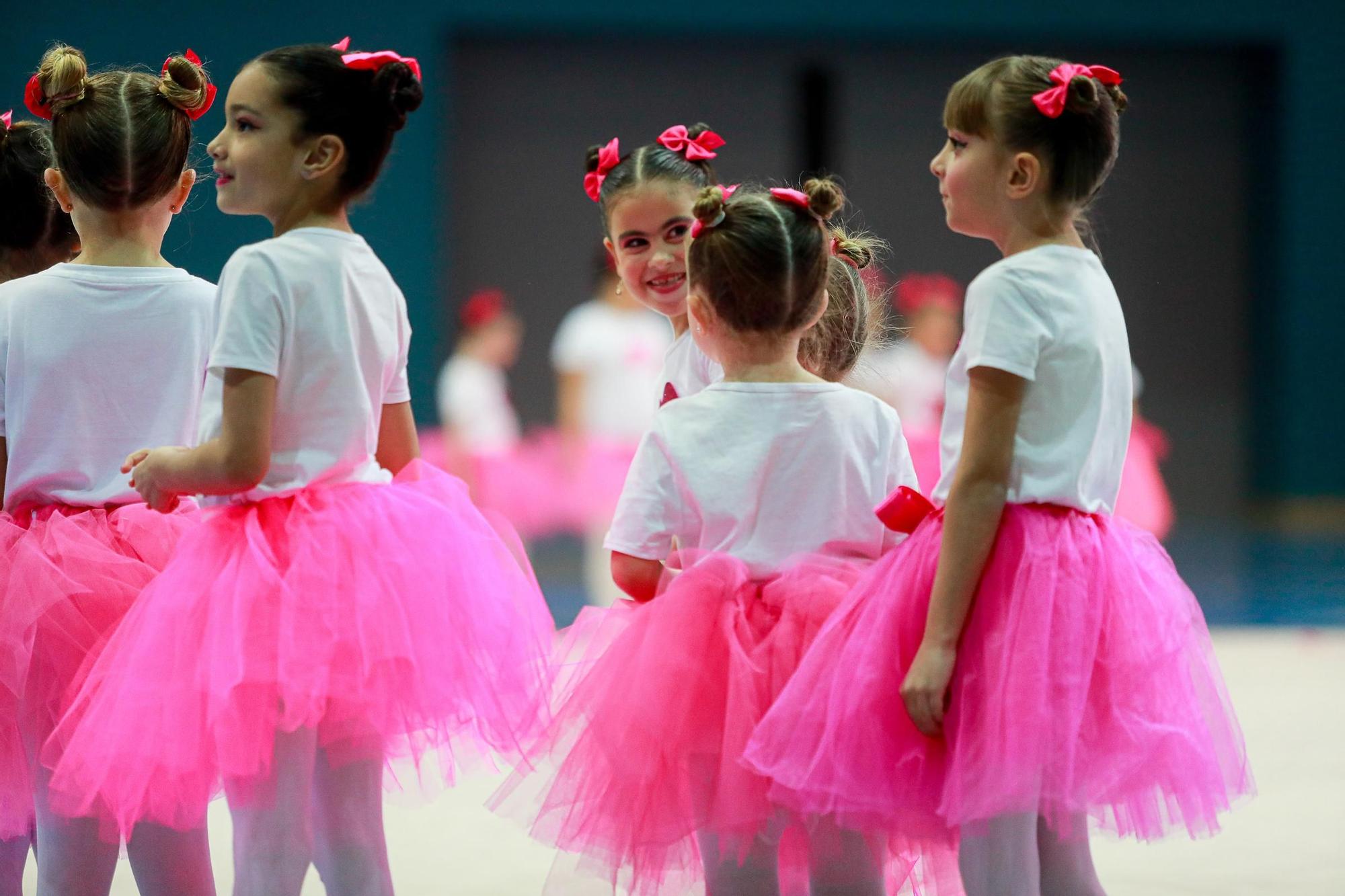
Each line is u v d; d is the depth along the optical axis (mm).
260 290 7410
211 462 7359
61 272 8344
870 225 39688
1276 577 26203
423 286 36812
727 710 7293
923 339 27703
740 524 7613
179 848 7836
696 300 7762
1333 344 39281
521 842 11156
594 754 7523
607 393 25438
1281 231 39125
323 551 7375
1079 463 7098
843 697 7098
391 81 7867
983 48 39562
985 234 7527
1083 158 7266
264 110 7684
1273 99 39375
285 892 7281
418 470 8305
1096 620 7039
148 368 8391
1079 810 6961
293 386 7539
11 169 9133
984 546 6977
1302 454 39312
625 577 7691
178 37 35469
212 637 7266
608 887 7730
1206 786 7184
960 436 7379
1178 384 40188
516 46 38312
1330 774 12516
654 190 9055
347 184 7891
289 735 7348
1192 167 39906
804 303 7703
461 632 7668
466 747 8336
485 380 29312
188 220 33656
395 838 11273
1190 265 40062
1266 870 10148
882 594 7297
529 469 29250
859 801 7016
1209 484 40344
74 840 7898
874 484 7820
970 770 6844
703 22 38062
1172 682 7211
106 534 8172
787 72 39375
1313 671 16953
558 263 38938
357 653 7254
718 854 7434
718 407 7711
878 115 39562
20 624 7965
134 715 7254
